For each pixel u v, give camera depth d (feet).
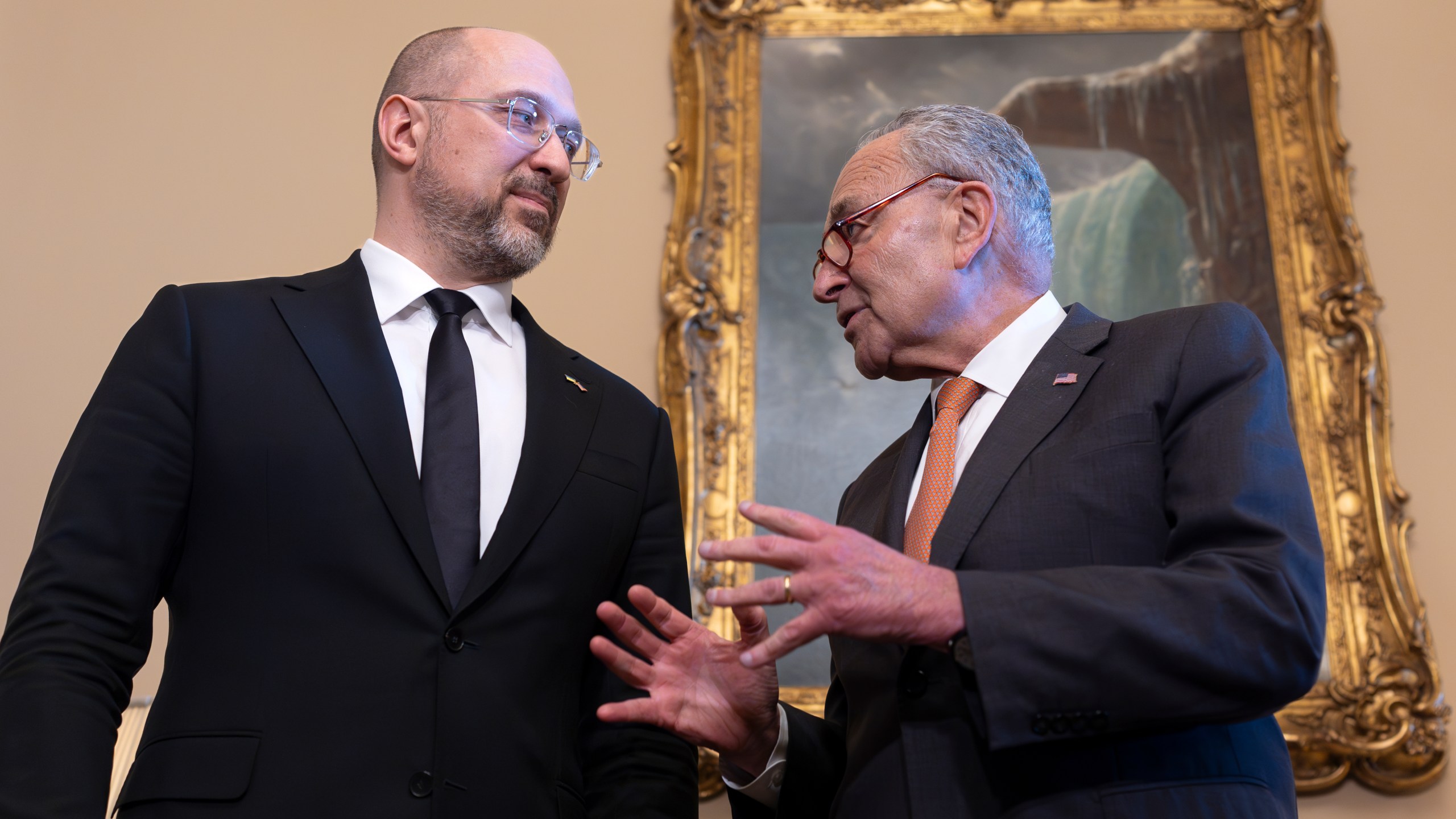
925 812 4.87
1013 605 4.49
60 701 4.73
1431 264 12.17
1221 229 12.27
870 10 13.35
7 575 11.63
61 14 13.71
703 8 13.35
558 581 5.75
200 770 4.87
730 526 11.51
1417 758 10.24
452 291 6.31
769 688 5.57
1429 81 12.89
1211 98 12.79
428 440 5.75
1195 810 4.60
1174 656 4.35
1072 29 13.17
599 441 6.38
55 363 12.39
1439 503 11.34
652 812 5.80
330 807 4.86
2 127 13.23
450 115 6.52
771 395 12.00
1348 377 11.59
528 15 13.69
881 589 4.47
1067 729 4.42
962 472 5.71
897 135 6.58
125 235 12.85
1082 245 12.35
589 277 12.61
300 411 5.57
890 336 6.33
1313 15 12.90
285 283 6.19
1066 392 5.61
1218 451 4.97
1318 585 4.63
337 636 5.19
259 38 13.65
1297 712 10.49
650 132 13.19
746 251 12.47
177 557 5.46
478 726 5.18
